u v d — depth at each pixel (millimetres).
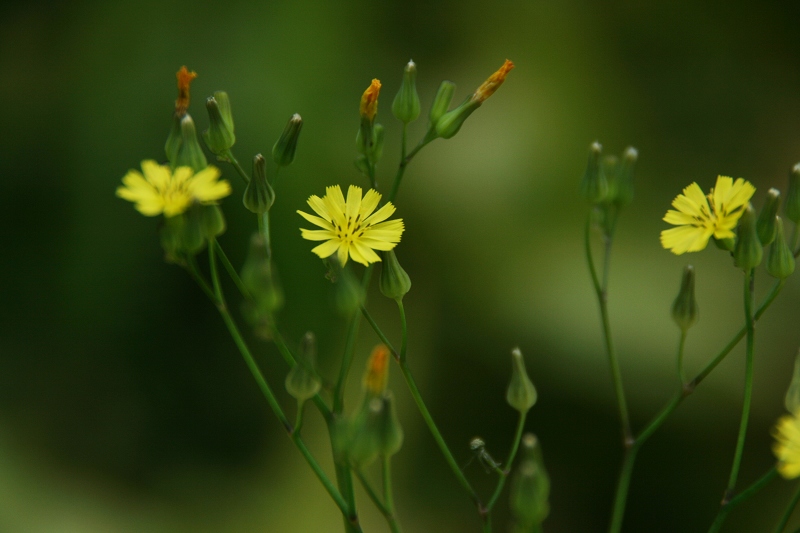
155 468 533
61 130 573
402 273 368
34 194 571
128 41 577
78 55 585
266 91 556
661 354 528
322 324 525
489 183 583
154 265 551
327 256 368
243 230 536
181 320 556
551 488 546
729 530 520
